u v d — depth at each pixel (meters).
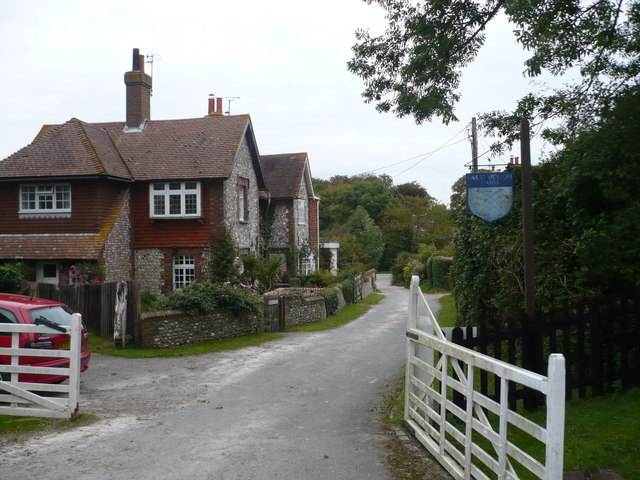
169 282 24.31
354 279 33.31
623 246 7.21
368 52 13.23
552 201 8.77
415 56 12.67
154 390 10.56
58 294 17.06
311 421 8.14
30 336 9.34
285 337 18.66
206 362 13.77
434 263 42.59
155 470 5.96
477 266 12.09
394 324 22.88
